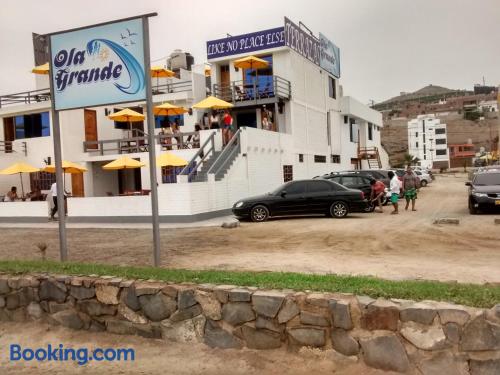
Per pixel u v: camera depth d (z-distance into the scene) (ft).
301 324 15.40
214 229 50.80
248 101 89.04
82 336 18.79
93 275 19.89
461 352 13.38
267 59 93.20
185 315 17.24
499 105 163.63
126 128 98.78
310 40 102.32
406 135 492.54
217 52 95.91
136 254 35.58
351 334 14.69
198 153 66.28
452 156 419.54
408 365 13.88
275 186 82.17
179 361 16.16
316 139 104.47
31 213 71.87
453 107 652.48
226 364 15.70
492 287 16.15
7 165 90.43
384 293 15.33
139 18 24.98
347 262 29.68
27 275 20.85
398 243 37.01
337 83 120.57
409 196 64.13
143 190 73.51
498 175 59.52
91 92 26.22
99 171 89.20
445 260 29.76
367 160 139.85
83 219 65.51
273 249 35.88
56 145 27.45
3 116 92.43
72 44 26.55
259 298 16.01
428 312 13.73
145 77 24.91
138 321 18.06
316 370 14.71
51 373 16.26
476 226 45.34
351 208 57.31
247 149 73.05
